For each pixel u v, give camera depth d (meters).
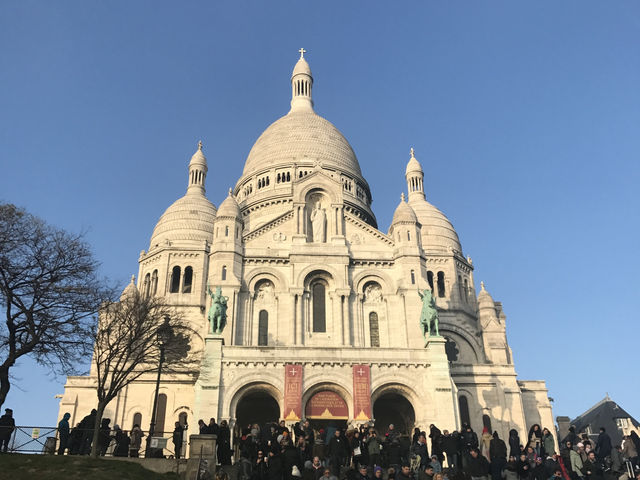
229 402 53.25
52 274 42.03
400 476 30.34
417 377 55.31
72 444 40.09
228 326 61.03
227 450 37.41
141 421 67.94
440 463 34.38
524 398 74.56
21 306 40.44
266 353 55.12
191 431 51.69
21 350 39.47
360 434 37.47
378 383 54.69
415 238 66.81
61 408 67.69
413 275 64.62
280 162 93.62
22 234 41.44
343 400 54.66
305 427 39.50
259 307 63.66
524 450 35.88
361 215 87.81
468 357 79.56
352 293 64.56
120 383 49.12
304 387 54.06
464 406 70.19
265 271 64.94
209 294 59.75
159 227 86.62
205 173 95.94
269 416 59.50
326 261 65.19
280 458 31.91
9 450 36.28
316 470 31.98
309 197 69.81
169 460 35.84
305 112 105.88
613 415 92.19
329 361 54.97
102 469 33.50
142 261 84.12
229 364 54.56
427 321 57.94
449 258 84.50
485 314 81.00
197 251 81.94
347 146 100.62
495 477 34.81
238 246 65.44
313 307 64.00
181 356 62.84
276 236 67.75
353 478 30.69
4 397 38.16
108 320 53.16
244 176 96.81
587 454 34.97
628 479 37.47
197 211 87.56
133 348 53.34
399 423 60.28
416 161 97.75
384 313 64.19
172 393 69.44
